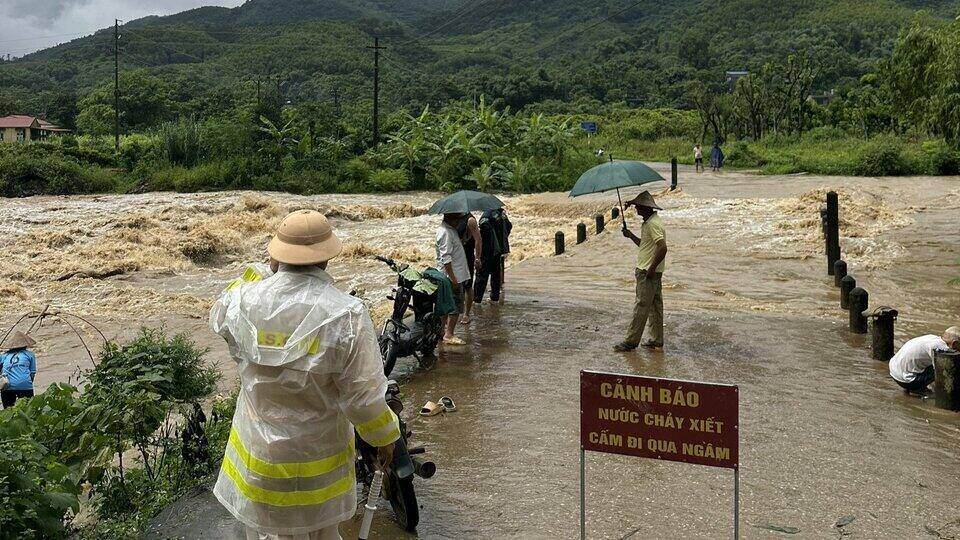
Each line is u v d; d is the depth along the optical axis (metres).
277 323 3.64
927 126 38.41
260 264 3.99
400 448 5.11
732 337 11.01
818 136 55.19
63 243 24.69
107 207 32.34
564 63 166.62
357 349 3.62
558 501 5.82
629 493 5.95
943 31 38.00
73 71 181.75
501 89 109.62
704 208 25.05
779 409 7.93
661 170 43.53
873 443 7.01
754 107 61.19
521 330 11.38
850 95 63.66
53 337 15.41
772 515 5.59
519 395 8.38
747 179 35.06
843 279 13.12
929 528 5.43
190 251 23.39
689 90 106.19
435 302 9.31
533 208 30.92
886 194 26.88
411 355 9.72
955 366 7.85
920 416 7.74
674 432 4.48
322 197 39.16
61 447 5.90
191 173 41.50
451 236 10.50
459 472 6.39
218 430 7.02
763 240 19.72
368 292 17.95
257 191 40.81
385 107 105.12
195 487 6.01
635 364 9.60
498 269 13.20
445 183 41.34
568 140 43.25
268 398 3.67
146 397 6.06
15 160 40.06
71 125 100.06
